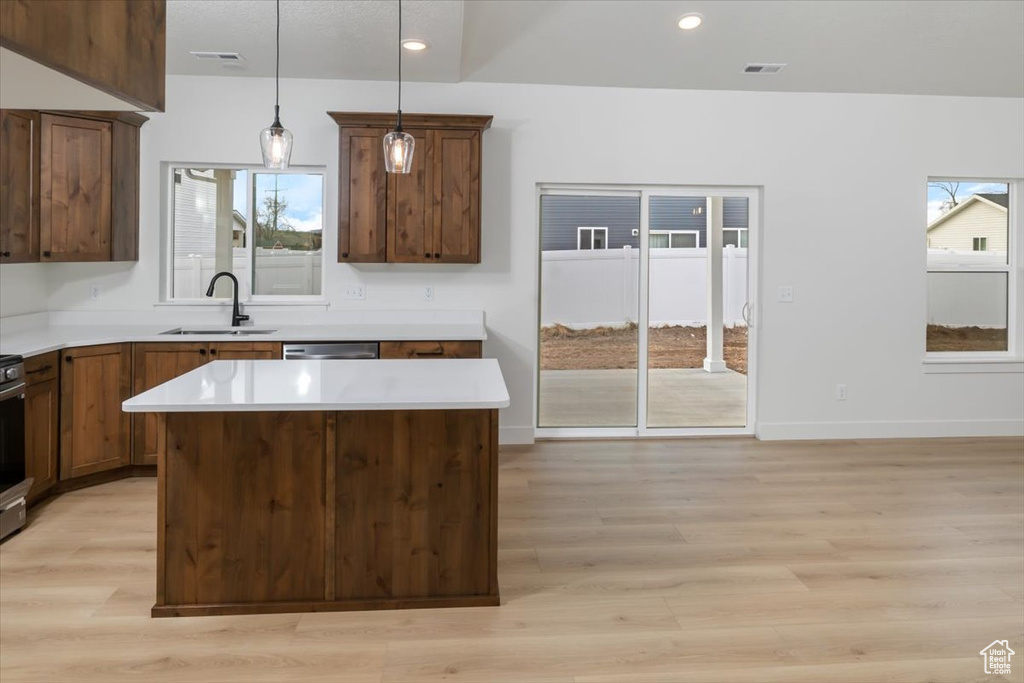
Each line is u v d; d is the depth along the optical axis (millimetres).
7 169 3889
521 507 3832
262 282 5098
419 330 4699
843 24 4496
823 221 5340
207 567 2607
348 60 4527
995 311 5570
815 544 3299
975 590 2816
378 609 2658
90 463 4113
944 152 5383
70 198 4277
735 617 2594
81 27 803
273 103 4895
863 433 5438
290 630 2492
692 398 5469
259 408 2404
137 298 4863
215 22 3902
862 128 5324
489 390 2670
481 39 4531
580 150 5145
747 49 4695
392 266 5062
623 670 2240
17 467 3377
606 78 5012
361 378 2951
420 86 5016
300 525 2639
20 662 2260
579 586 2859
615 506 3848
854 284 5383
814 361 5391
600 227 5348
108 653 2322
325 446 2631
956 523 3580
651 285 5414
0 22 657
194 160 4867
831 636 2453
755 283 5418
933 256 5582
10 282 4352
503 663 2279
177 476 2586
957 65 4949
